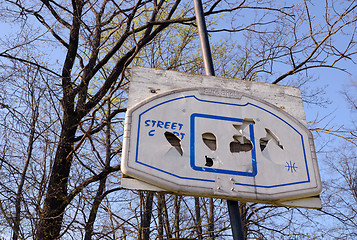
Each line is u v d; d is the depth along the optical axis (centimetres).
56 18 859
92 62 783
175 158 359
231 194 349
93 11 862
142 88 398
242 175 363
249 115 405
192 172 354
